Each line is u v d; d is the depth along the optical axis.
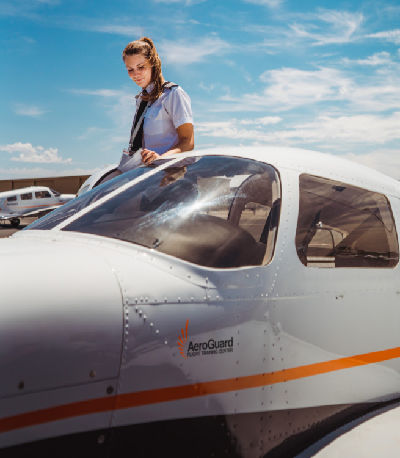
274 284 1.70
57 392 1.19
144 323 1.36
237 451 1.57
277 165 2.01
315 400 1.80
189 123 2.70
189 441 1.44
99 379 1.25
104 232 1.67
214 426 1.50
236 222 1.87
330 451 1.75
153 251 1.56
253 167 1.99
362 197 2.21
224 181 1.94
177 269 1.52
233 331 1.55
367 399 2.00
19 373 1.14
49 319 1.21
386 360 2.07
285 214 1.85
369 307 2.01
